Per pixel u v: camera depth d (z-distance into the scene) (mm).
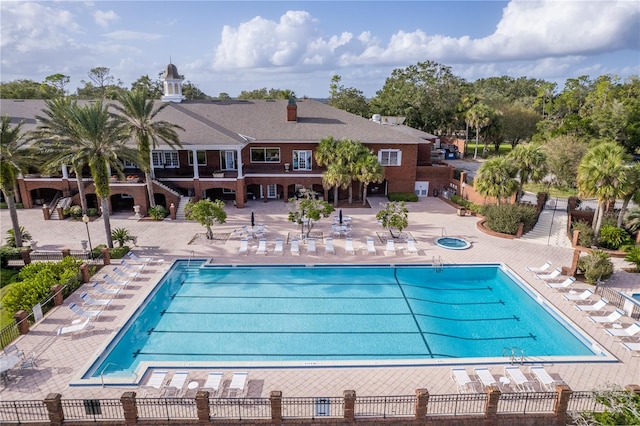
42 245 28047
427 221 34281
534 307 20781
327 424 12656
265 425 12641
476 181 32375
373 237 30078
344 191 42094
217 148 36125
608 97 77312
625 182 25047
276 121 42594
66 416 12828
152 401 13281
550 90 92438
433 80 75500
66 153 26344
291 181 39844
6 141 25422
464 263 25328
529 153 31688
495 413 12758
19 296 18797
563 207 34469
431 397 13688
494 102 87938
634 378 14844
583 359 15844
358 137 40750
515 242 29156
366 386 14383
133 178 35625
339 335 18141
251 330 18484
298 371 15180
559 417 12812
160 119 38781
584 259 22859
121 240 27281
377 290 22516
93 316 18312
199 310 20203
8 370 14633
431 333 18359
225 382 14477
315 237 29938
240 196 37750
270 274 24375
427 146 45875
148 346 17188
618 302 20156
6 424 12602
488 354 16875
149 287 21844
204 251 27172
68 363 15383
